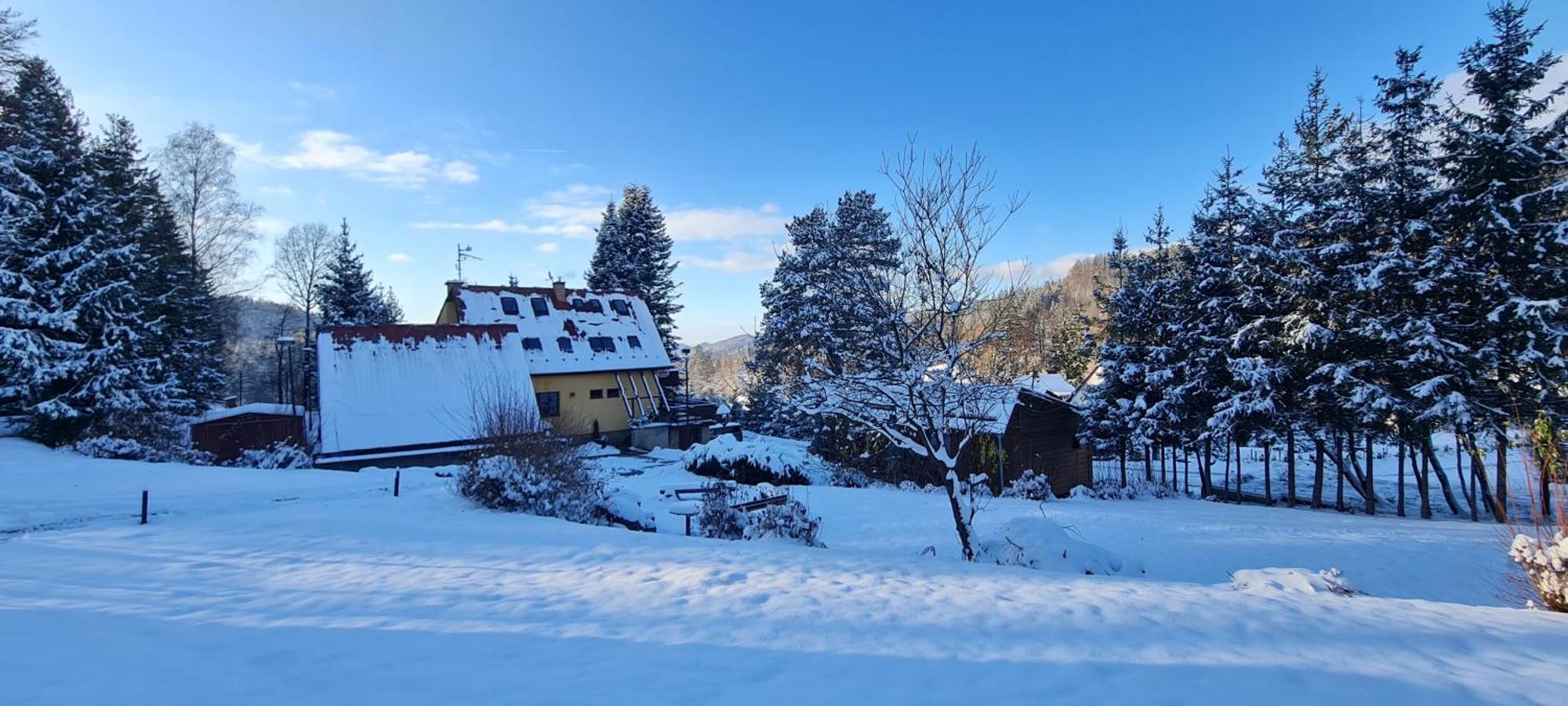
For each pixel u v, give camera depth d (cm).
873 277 1133
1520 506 2208
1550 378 1627
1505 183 1686
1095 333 3275
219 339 3578
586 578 768
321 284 4100
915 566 862
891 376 1081
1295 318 1978
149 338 2286
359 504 1406
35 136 2141
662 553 937
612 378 3325
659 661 486
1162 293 2509
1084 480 2719
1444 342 1728
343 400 2403
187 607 630
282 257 4012
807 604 647
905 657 497
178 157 3197
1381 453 3522
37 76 2248
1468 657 501
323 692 423
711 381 7369
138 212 2588
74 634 527
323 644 523
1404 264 1766
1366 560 1195
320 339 2595
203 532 1070
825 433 2755
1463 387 1784
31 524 1147
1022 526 1001
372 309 4184
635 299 3725
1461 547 1306
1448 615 621
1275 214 2152
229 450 2248
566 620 596
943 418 1046
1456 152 1773
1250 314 2219
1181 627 570
